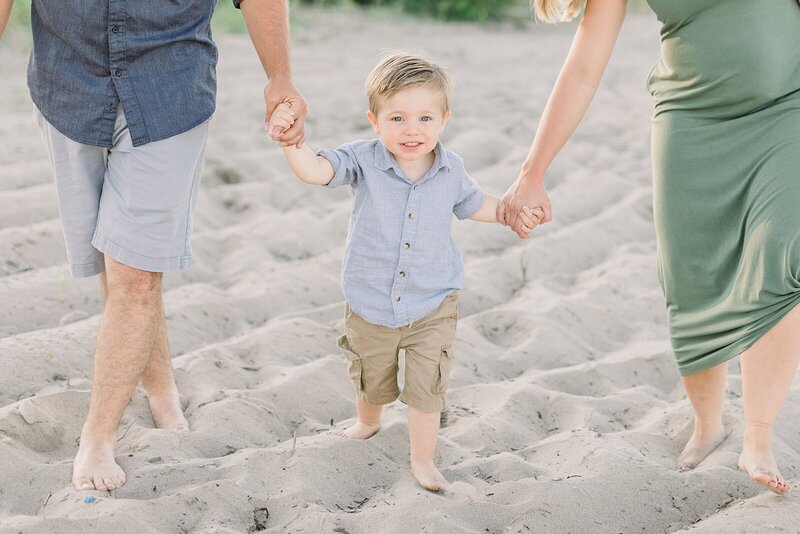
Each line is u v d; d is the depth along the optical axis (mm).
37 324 4094
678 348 3141
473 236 5461
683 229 3035
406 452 3242
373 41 11594
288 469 3041
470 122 7590
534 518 2828
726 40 2889
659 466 3127
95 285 4402
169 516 2764
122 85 2885
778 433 3430
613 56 11445
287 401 3604
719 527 2734
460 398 3723
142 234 2920
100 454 2973
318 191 6000
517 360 4102
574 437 3342
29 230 4758
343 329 4266
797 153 2814
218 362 3809
